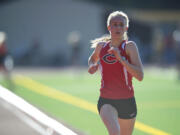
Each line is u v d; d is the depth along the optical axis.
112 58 13.64
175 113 30.75
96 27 92.75
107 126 13.29
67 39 90.50
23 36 88.94
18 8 88.69
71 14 90.88
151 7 105.50
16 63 87.25
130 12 101.69
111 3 104.81
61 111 30.39
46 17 89.69
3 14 88.44
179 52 61.16
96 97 38.69
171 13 106.12
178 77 59.50
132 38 104.12
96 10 92.69
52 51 89.88
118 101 13.73
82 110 31.06
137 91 45.06
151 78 60.16
